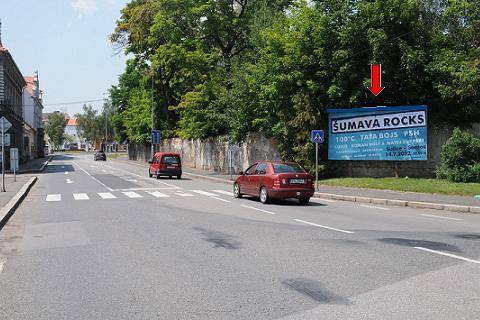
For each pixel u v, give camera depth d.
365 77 24.42
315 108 26.42
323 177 26.48
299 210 15.33
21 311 5.43
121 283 6.54
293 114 27.06
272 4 39.47
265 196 17.33
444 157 21.47
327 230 10.97
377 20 23.73
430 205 16.17
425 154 22.78
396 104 25.06
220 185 27.91
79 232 10.95
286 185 16.88
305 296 5.83
